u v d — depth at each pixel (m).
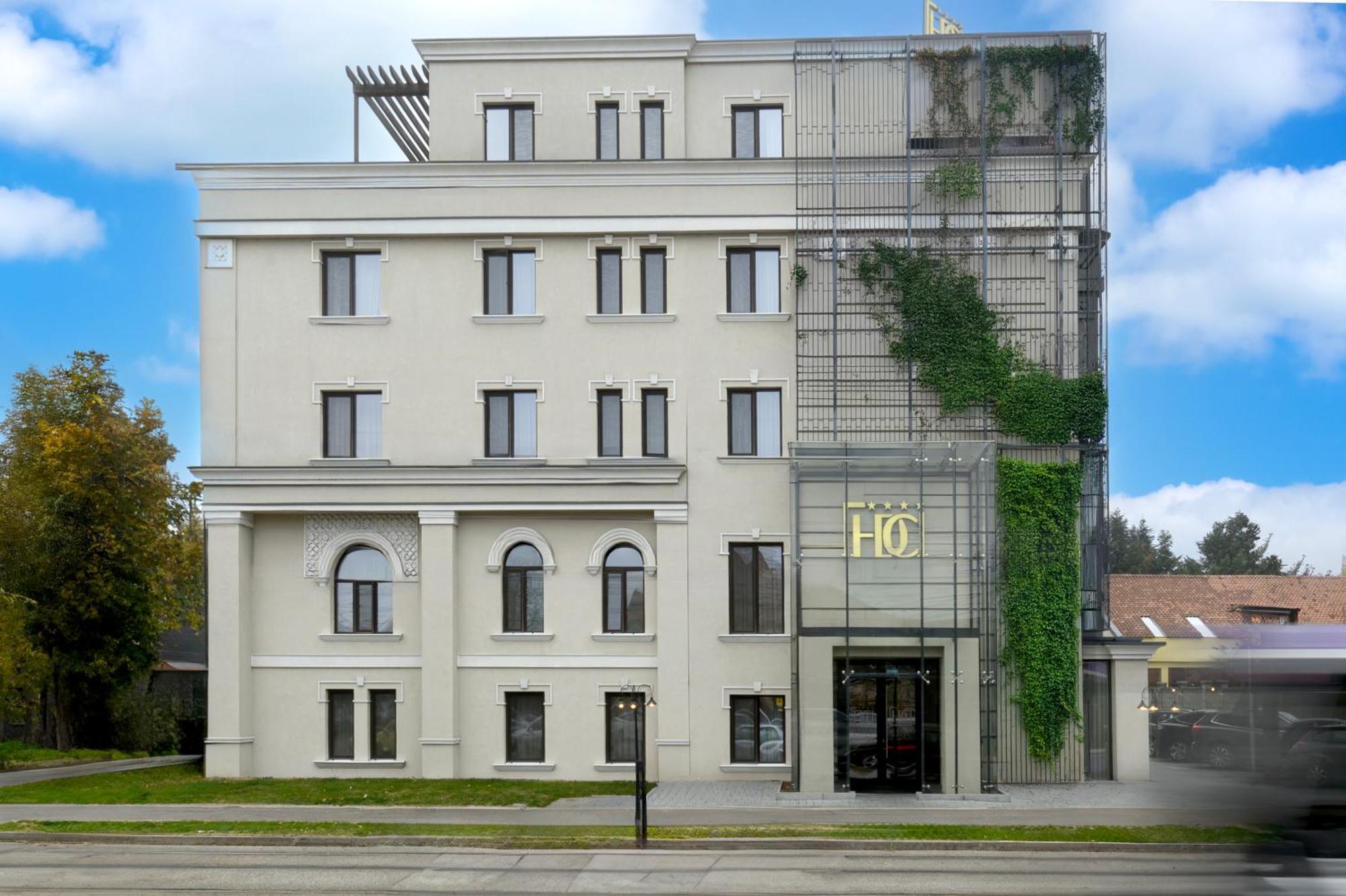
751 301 30.45
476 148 31.59
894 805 24.97
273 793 26.70
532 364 30.41
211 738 29.64
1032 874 17.98
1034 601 28.70
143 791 27.19
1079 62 30.14
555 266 30.52
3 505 43.47
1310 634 12.10
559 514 30.14
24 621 41.31
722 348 30.12
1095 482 29.83
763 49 31.25
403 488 29.83
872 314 29.70
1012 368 29.45
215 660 29.78
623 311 30.38
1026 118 30.22
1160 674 51.69
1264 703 11.95
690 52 31.47
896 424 29.55
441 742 29.42
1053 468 28.97
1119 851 20.06
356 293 31.00
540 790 27.30
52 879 17.75
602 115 31.61
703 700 29.27
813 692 26.62
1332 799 11.42
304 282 30.75
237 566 29.89
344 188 30.56
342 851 20.41
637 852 20.22
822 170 30.02
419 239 30.73
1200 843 13.36
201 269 30.83
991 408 29.45
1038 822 22.42
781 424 30.06
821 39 30.72
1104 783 28.53
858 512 27.20
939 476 27.30
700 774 29.09
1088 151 29.95
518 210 30.33
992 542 27.22
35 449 47.38
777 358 30.08
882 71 30.50
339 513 30.41
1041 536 28.88
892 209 29.83
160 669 58.62
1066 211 29.83
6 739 49.06
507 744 29.91
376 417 30.70
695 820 22.89
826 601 26.92
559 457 30.20
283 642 30.30
